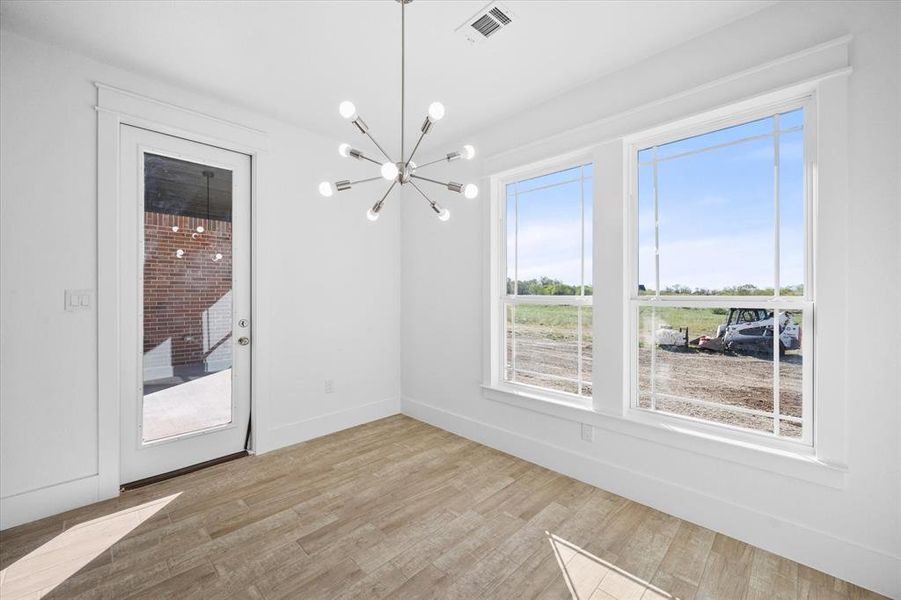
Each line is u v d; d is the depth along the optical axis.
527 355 3.06
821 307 1.76
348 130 3.34
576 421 2.66
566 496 2.43
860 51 1.68
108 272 2.38
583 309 2.73
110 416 2.39
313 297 3.39
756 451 1.93
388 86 2.63
